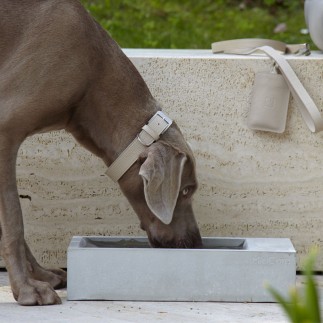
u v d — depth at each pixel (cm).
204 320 564
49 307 593
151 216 627
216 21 1255
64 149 730
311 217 734
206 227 735
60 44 605
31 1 616
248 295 612
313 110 693
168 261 610
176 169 591
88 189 734
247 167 730
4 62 607
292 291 284
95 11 1237
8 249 604
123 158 621
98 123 632
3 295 641
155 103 642
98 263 610
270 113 716
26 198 734
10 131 602
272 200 733
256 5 1316
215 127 728
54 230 737
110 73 626
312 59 720
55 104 609
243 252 610
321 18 759
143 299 613
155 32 1192
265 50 724
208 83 724
